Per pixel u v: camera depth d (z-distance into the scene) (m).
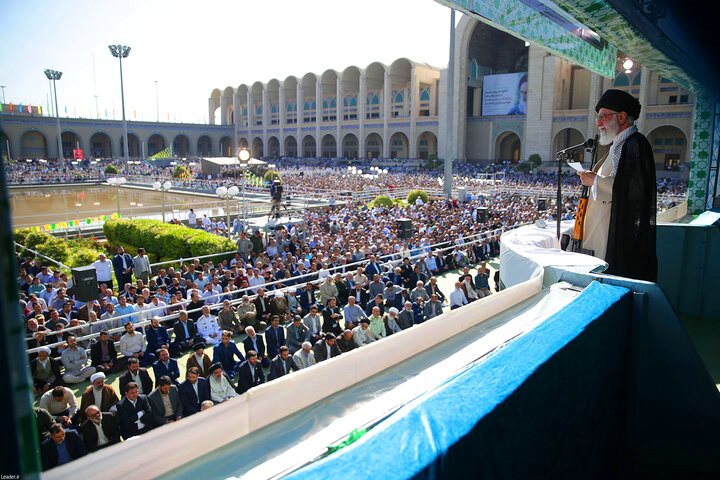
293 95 78.38
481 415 1.28
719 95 5.94
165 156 62.41
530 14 5.23
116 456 1.84
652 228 3.35
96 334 8.84
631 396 2.54
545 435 1.65
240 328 10.58
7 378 0.53
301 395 2.35
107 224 19.52
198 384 7.08
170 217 26.02
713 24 3.85
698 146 8.21
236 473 1.77
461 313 3.19
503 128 55.84
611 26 3.60
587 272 3.00
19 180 45.38
